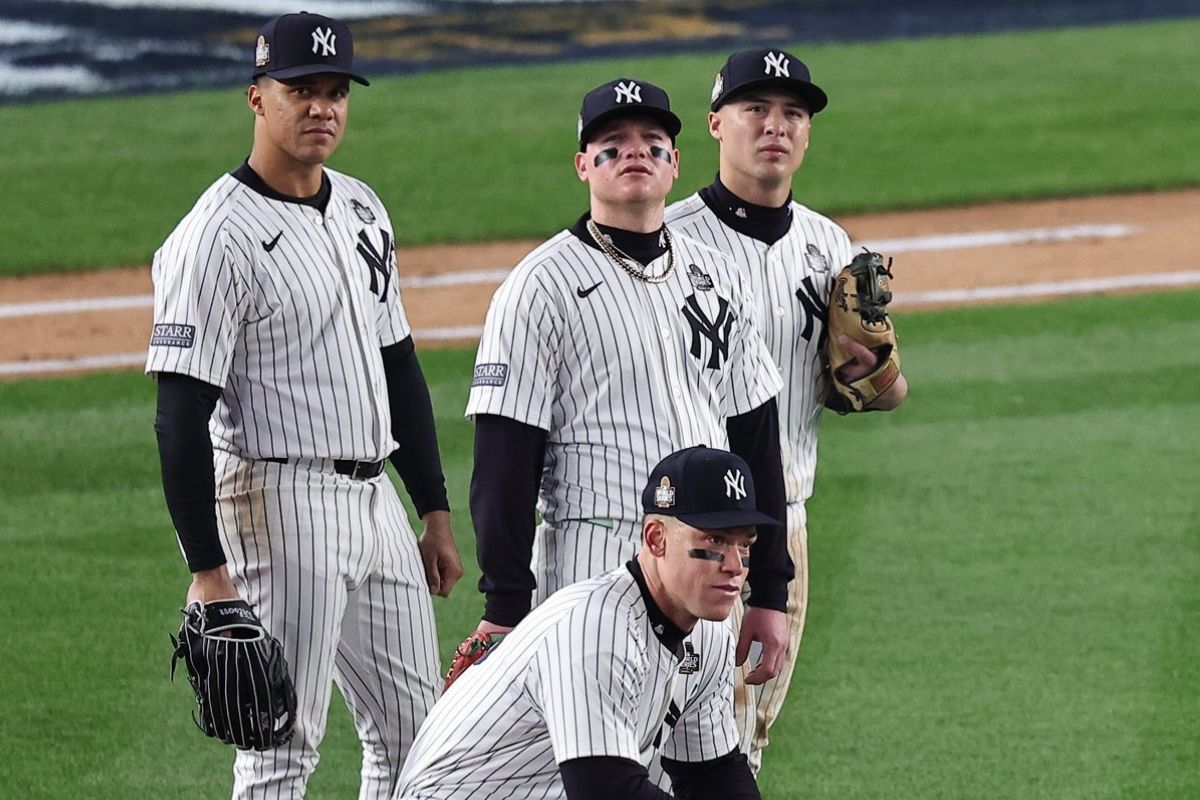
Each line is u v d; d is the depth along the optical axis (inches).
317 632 724.7
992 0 3422.7
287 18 718.5
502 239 2358.5
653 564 549.3
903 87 3068.4
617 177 678.5
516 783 565.3
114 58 3184.1
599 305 680.4
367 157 2731.3
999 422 1535.4
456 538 1299.2
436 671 776.3
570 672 534.0
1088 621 1107.3
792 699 1005.8
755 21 3388.3
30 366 1863.9
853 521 1300.4
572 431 687.1
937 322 1893.5
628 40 3319.4
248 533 725.3
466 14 3287.4
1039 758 922.1
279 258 714.8
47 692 1019.3
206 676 687.7
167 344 691.4
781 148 781.3
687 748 610.9
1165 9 3484.3
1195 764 908.6
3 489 1422.2
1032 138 2748.5
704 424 696.4
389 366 786.2
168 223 2471.7
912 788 890.7
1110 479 1379.2
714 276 716.0
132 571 1229.1
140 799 887.7
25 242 2389.3
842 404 832.3
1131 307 1913.1
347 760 951.0
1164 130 2755.9
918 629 1101.1
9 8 3149.6
